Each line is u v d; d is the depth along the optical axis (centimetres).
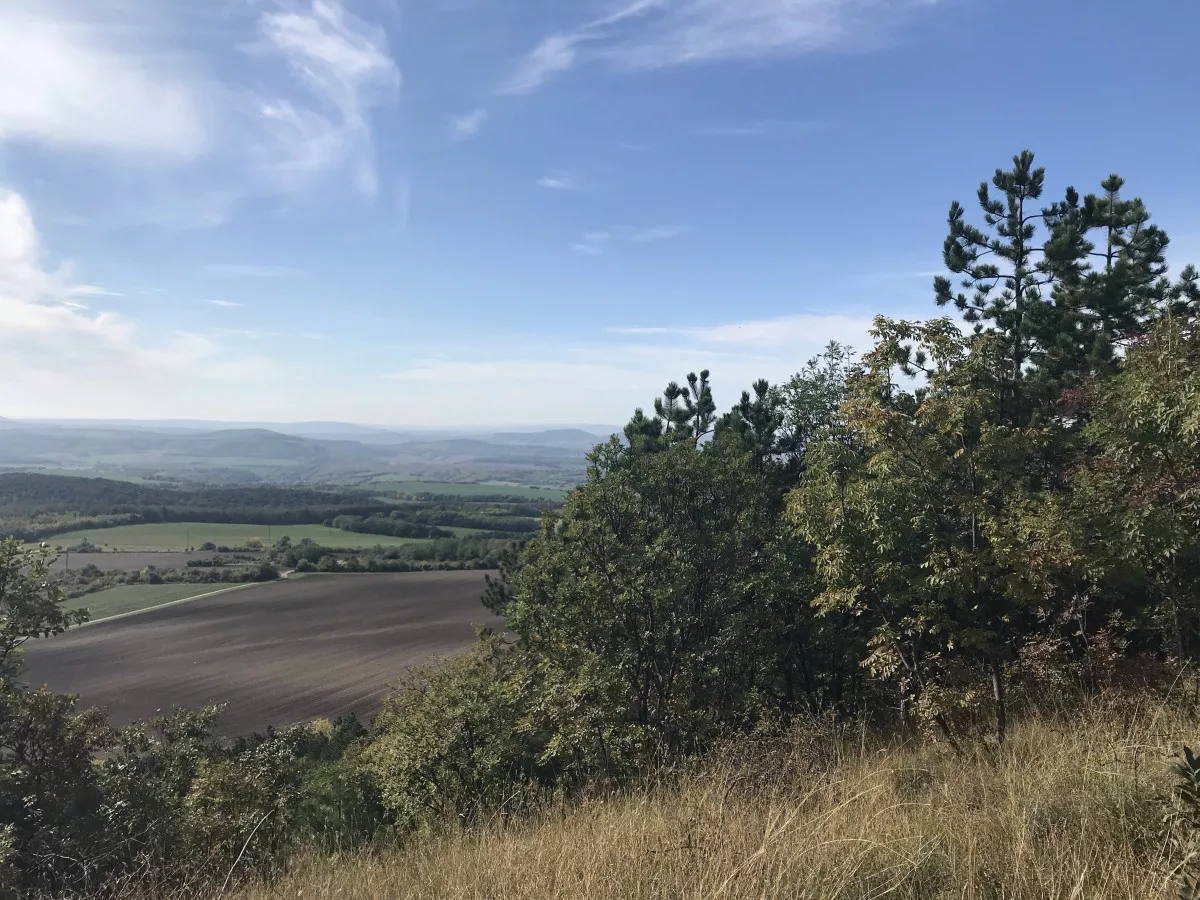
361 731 2933
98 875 808
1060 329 1306
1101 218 1406
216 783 1095
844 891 338
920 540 713
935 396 624
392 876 532
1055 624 718
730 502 1305
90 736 1050
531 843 525
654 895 359
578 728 997
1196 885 259
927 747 660
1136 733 486
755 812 476
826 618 1137
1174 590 652
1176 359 638
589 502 1239
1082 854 337
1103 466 728
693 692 1159
